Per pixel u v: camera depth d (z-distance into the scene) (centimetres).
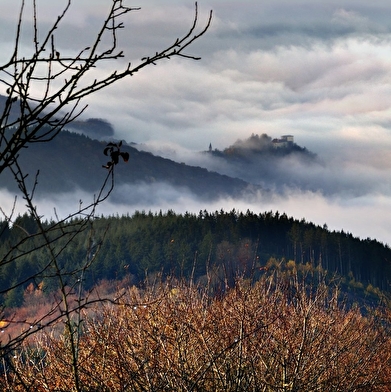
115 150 367
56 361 719
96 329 763
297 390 818
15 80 319
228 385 773
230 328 853
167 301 866
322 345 912
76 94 328
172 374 757
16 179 347
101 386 675
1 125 314
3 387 584
